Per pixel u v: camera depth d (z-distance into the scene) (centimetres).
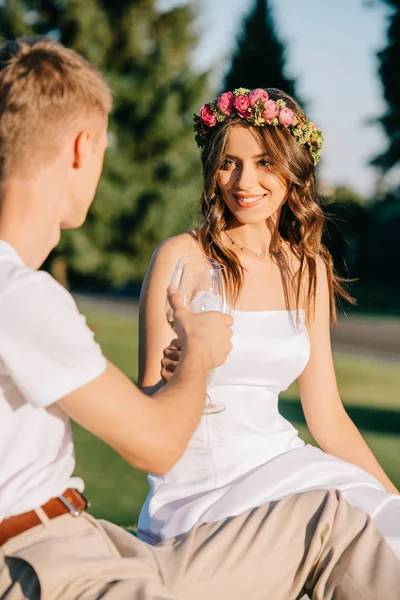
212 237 264
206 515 203
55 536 158
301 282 269
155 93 1962
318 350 269
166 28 2080
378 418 797
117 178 1981
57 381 149
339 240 1636
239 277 260
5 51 159
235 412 239
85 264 1973
